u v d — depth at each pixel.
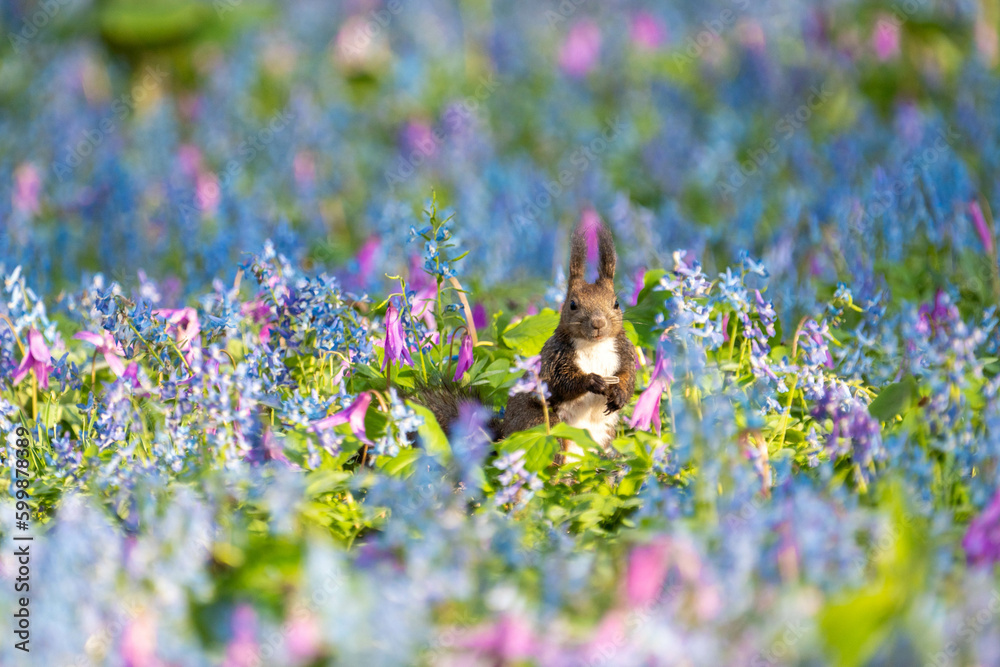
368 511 7.39
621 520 7.59
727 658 5.09
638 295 10.41
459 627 5.63
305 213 17.75
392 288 11.87
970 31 22.33
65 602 5.40
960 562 6.05
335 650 5.25
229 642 5.43
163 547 6.18
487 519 6.87
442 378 9.31
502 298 12.34
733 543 5.59
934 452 7.59
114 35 20.62
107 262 15.83
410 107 24.61
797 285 11.59
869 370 9.19
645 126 23.34
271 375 9.12
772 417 8.70
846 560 5.79
